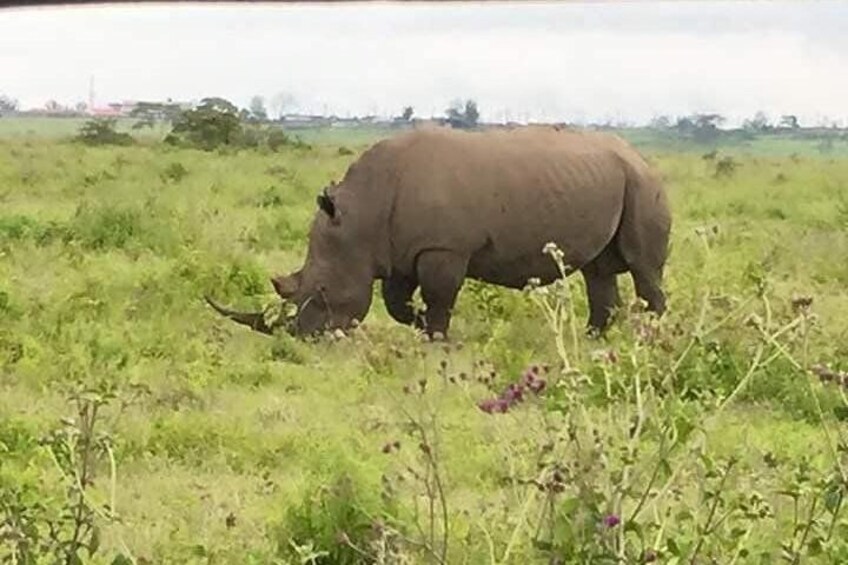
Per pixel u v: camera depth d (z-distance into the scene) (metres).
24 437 15.20
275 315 21.16
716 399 12.98
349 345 20.78
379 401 16.67
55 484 13.09
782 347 10.77
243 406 17.41
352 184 23.30
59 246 30.86
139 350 20.50
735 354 17.47
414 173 23.20
